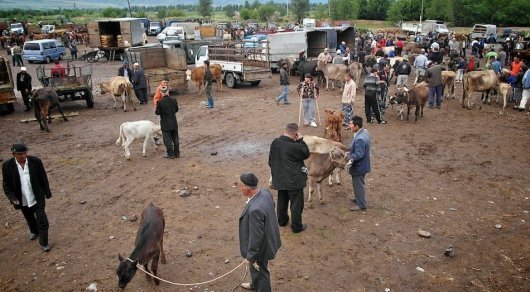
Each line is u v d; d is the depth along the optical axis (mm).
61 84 17562
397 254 6750
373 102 14289
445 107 17172
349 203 8539
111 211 8430
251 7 118188
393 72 22750
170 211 8312
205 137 13312
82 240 7398
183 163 10984
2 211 8688
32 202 6852
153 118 16125
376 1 83625
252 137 13148
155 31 60156
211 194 9047
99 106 18734
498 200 8617
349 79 13797
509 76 17422
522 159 10961
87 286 6137
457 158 11086
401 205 8414
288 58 25766
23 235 7672
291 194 7176
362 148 7668
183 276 6289
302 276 6219
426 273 6270
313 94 13797
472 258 6645
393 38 44094
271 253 5211
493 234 7332
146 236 5594
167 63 23219
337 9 87125
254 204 5074
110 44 37438
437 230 7465
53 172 10602
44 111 14359
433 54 22109
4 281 6316
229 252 6895
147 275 6121
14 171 6680
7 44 48031
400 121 14891
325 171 8117
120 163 11141
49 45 35781
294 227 7371
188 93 21141
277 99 17797
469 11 70250
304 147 7062
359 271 6328
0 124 15742
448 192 9008
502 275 6223
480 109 16750
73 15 121812
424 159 11016
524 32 54000
